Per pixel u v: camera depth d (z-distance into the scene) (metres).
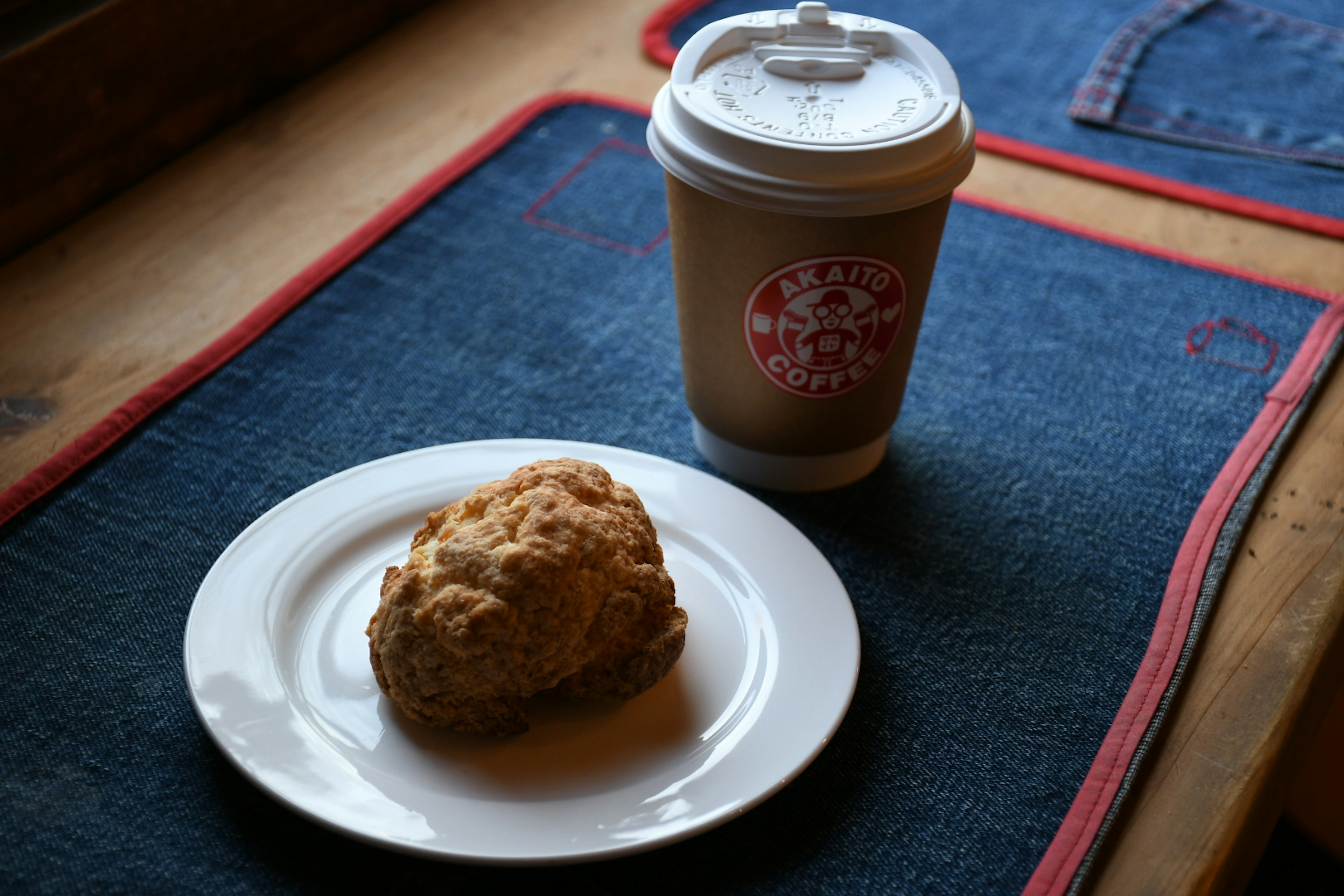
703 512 0.37
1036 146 0.56
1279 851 0.54
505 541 0.31
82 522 0.38
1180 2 0.67
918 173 0.33
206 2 0.52
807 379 0.37
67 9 0.47
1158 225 0.52
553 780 0.30
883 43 0.37
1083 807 0.31
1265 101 0.59
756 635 0.34
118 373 0.43
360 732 0.31
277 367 0.44
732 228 0.35
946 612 0.36
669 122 0.35
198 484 0.39
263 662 0.32
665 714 0.32
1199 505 0.40
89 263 0.47
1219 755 0.32
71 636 0.34
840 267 0.35
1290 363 0.45
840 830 0.31
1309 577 0.37
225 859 0.30
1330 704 0.35
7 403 0.41
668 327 0.47
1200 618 0.35
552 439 0.42
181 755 0.32
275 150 0.54
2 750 0.32
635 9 0.67
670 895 0.29
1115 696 0.34
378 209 0.51
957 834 0.31
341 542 0.35
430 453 0.38
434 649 0.30
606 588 0.31
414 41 0.63
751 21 0.37
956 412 0.44
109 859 0.29
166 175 0.52
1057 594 0.37
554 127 0.57
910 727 0.33
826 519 0.39
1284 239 0.51
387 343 0.45
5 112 0.45
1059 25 0.66
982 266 0.50
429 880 0.29
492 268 0.49
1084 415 0.43
